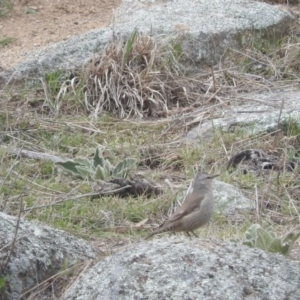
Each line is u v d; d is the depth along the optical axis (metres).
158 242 7.58
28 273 7.89
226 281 7.04
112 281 7.15
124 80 14.49
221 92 14.87
